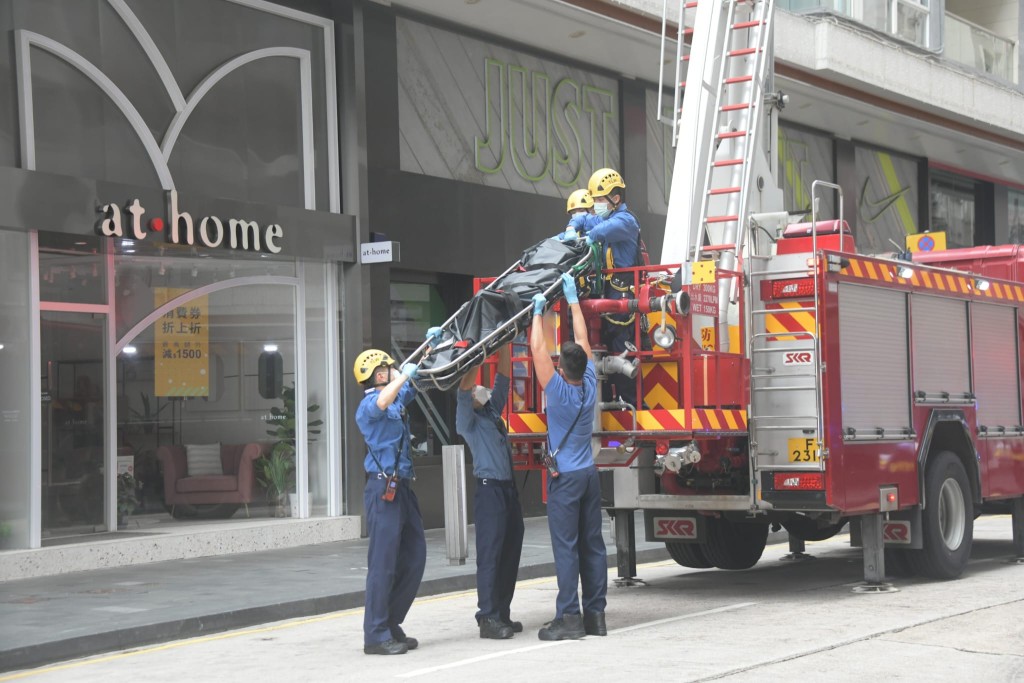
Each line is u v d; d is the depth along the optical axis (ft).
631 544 102.42
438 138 157.58
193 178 128.98
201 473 129.70
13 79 113.09
